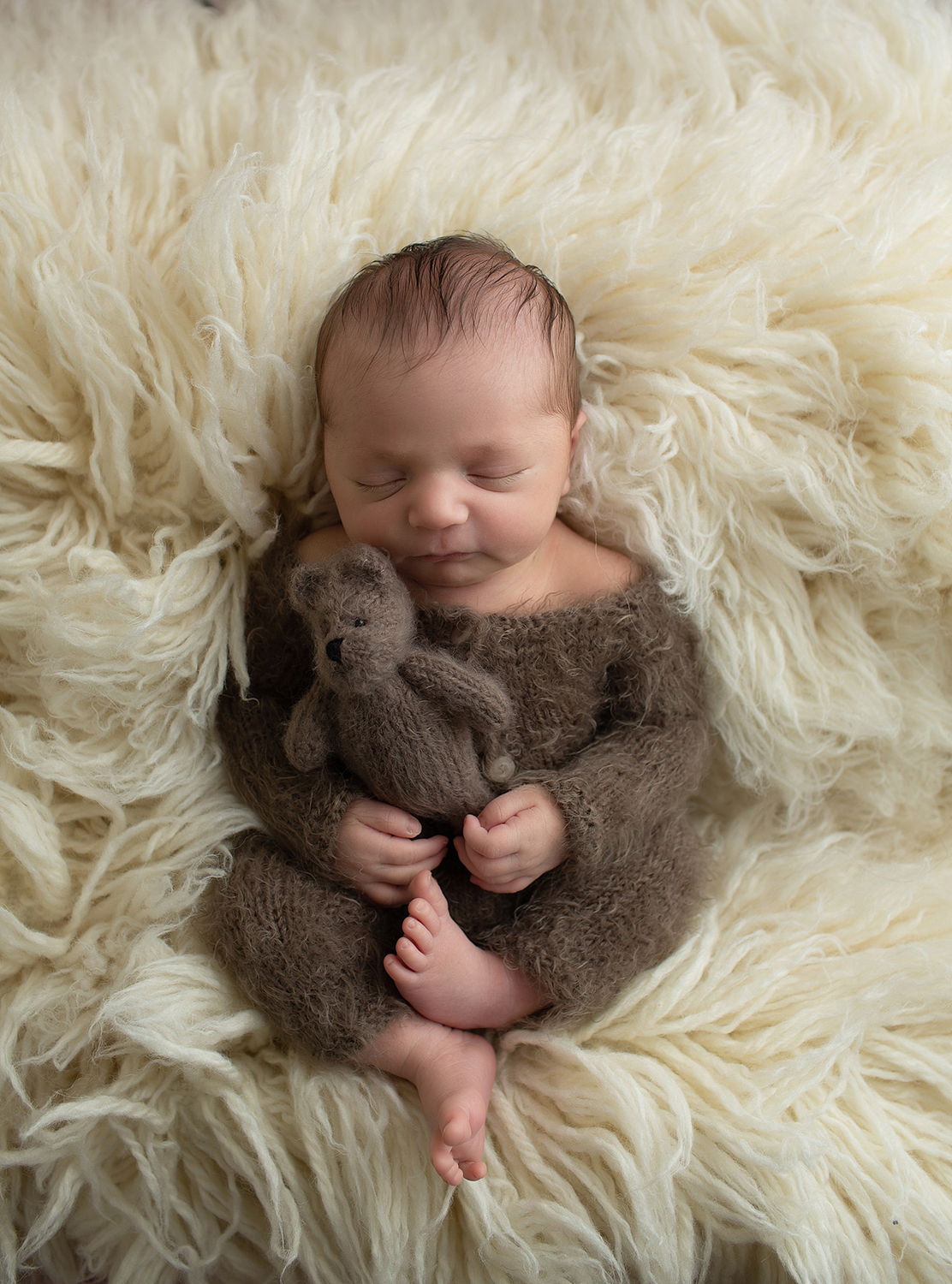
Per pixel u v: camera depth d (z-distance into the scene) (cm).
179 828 89
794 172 96
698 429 92
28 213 87
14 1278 82
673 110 99
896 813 103
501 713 82
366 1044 83
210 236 86
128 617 84
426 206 94
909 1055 87
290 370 89
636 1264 82
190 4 112
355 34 107
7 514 88
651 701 91
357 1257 81
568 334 87
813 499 92
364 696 81
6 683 90
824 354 92
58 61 103
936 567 96
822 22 101
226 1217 85
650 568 94
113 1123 82
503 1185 82
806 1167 81
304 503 96
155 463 90
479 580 89
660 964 90
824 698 96
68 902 87
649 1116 82
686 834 93
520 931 86
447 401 79
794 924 93
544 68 104
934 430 90
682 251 91
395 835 85
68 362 86
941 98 100
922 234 93
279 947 83
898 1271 81
